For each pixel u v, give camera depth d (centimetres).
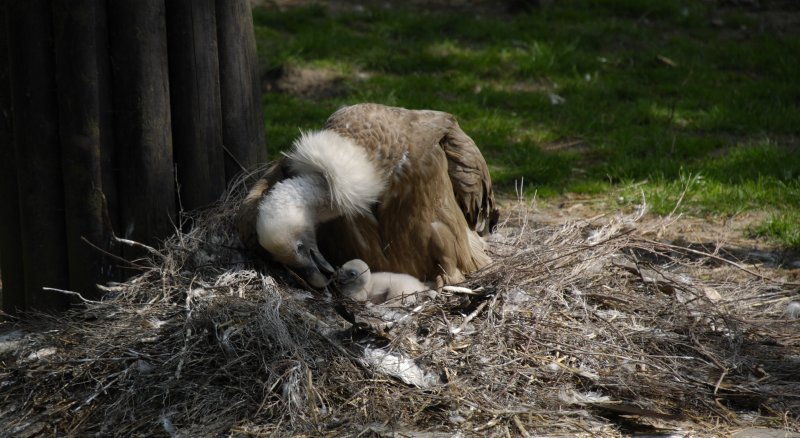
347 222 1268
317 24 3075
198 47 1276
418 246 1298
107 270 1293
